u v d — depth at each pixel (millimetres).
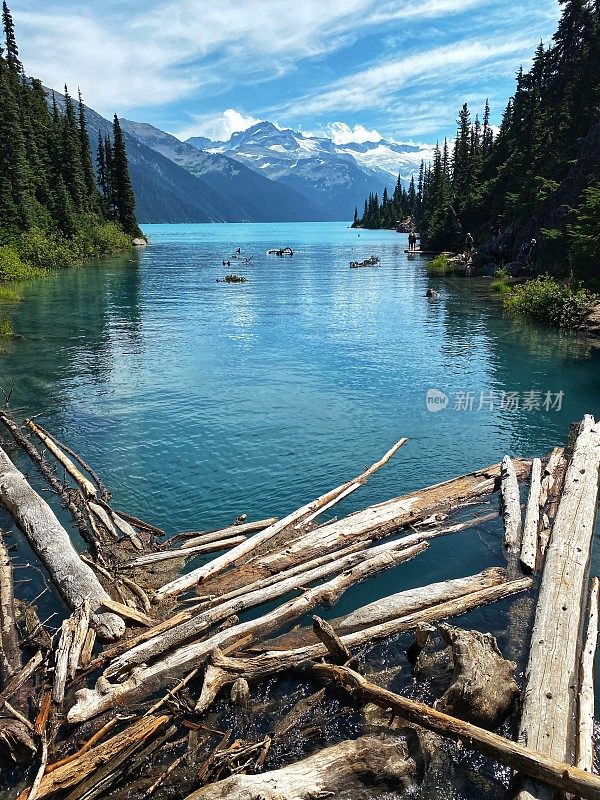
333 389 21781
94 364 25125
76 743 7102
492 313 37281
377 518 12031
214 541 11531
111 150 106938
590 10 63969
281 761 6820
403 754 6703
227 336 31000
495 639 8445
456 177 102438
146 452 16219
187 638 8617
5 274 52312
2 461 14570
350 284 53281
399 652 8547
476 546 11398
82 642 8477
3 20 87438
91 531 11898
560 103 65125
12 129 64188
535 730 6879
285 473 14969
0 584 10023
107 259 77688
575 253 38000
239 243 126938
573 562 10078
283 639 8766
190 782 6539
